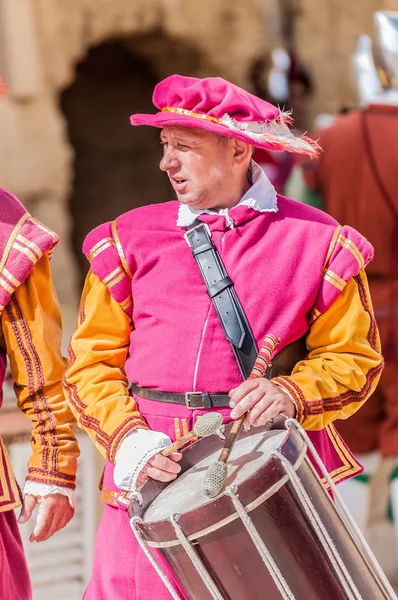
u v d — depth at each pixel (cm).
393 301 1223
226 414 769
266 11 2891
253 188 795
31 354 822
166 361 777
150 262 795
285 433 727
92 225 3566
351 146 1232
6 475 802
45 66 2688
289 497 671
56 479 824
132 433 765
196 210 798
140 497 727
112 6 2734
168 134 781
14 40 2645
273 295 777
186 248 792
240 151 788
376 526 1326
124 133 3597
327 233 792
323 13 2864
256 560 668
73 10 2695
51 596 1133
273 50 2906
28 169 2703
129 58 3519
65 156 2745
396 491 1269
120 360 819
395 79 1231
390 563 1327
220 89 772
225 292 777
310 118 2792
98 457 1148
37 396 830
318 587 680
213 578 673
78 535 1146
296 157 1488
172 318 782
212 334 773
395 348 1215
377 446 1227
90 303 818
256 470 665
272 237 789
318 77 2838
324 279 784
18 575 815
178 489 732
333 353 791
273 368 800
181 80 788
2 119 2669
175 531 670
